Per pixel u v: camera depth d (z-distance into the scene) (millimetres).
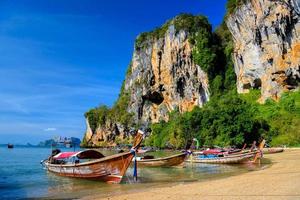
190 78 104688
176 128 85750
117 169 21250
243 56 84312
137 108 125688
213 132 69812
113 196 15914
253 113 72250
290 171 22500
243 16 83125
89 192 18094
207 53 98188
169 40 112625
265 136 65375
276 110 70625
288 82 73812
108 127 138000
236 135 65875
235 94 87938
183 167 31734
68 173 25094
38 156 64312
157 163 31453
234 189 15367
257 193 13781
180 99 109125
